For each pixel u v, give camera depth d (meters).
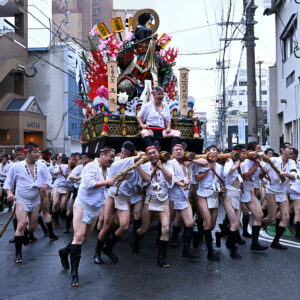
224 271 5.27
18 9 28.89
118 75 8.62
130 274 5.17
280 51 20.31
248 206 6.43
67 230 8.34
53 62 32.41
